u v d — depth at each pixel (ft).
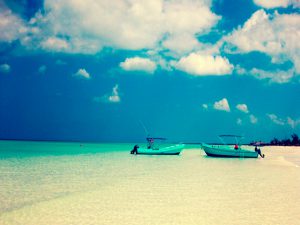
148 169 84.69
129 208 37.88
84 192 48.32
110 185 55.21
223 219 33.47
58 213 35.45
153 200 42.39
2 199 42.91
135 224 31.60
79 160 115.34
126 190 50.01
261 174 73.72
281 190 50.67
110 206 38.83
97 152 182.19
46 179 62.80
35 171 76.74
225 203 40.73
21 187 53.01
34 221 32.32
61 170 79.71
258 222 32.53
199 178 65.16
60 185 55.21
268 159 134.92
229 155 136.98
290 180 63.31
